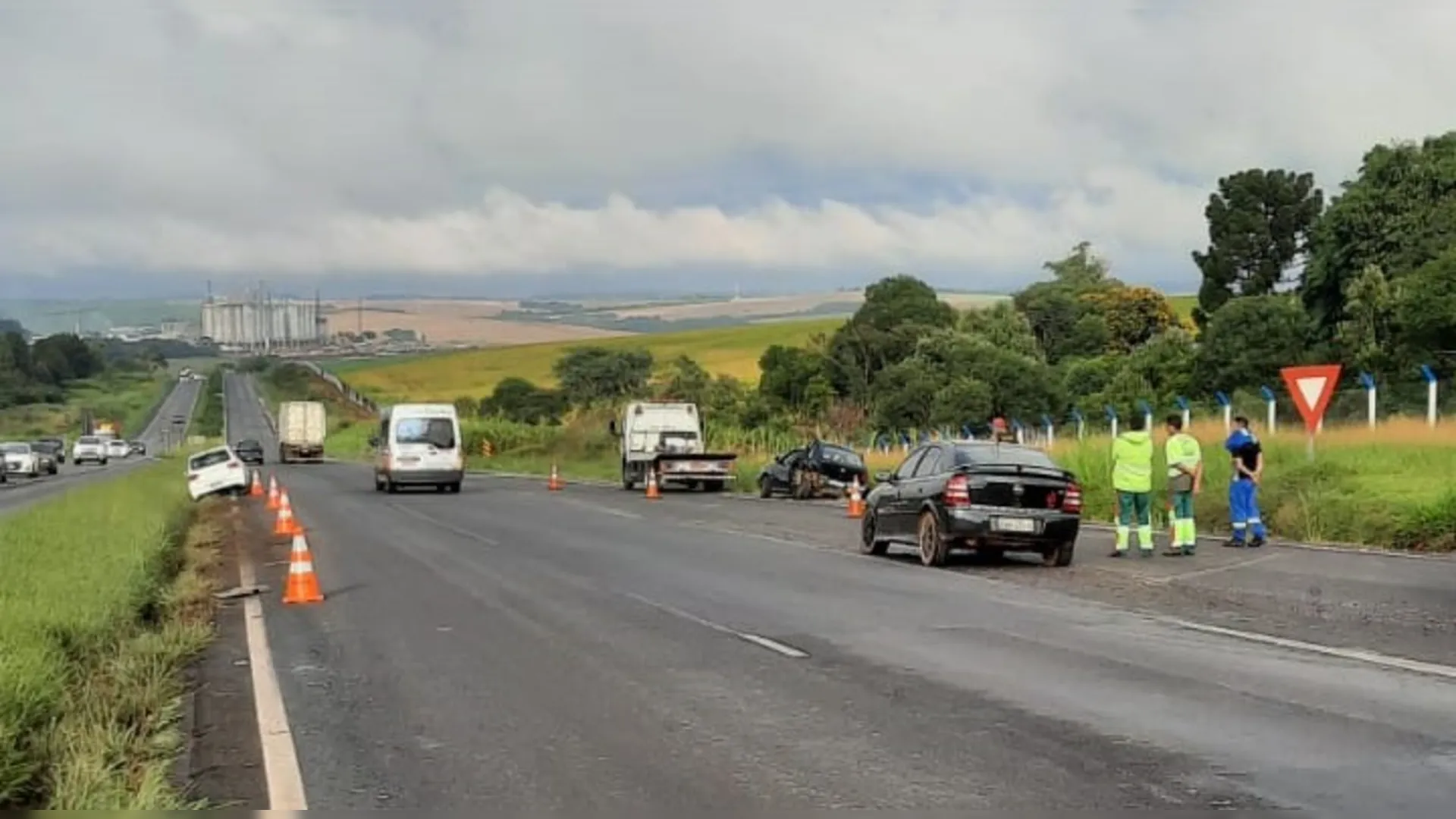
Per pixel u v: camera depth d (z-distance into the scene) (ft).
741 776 26.66
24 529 64.85
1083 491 95.71
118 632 43.45
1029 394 226.99
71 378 653.30
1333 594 52.06
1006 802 24.53
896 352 269.85
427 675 38.22
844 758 27.86
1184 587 55.36
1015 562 67.26
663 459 142.72
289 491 151.12
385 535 88.33
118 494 98.78
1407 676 35.55
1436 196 206.39
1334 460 85.30
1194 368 222.69
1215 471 89.51
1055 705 32.63
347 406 488.44
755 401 259.60
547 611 50.65
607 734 30.50
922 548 66.03
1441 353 169.78
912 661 39.06
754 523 96.27
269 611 52.29
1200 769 26.48
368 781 26.94
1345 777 25.73
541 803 25.09
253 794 26.16
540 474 202.80
